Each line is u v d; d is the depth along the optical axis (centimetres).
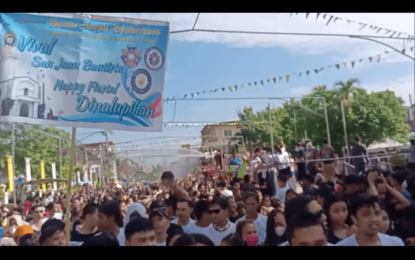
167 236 455
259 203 513
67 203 442
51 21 432
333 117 1961
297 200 452
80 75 436
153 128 448
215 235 470
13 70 418
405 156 713
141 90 449
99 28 444
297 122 1903
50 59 429
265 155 725
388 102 2147
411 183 572
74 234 466
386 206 503
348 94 2027
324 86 2008
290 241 427
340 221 462
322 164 696
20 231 454
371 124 2034
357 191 508
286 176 592
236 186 563
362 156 664
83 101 435
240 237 447
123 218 514
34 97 422
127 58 448
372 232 447
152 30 455
